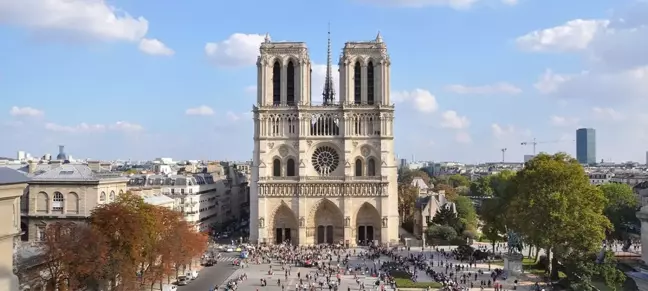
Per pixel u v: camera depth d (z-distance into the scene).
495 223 184.50
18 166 165.62
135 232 115.38
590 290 126.38
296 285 148.75
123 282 112.25
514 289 138.25
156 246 125.81
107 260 109.00
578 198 145.62
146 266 137.38
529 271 159.88
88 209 144.75
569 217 143.50
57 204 145.50
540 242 145.88
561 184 147.62
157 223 127.25
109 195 153.12
